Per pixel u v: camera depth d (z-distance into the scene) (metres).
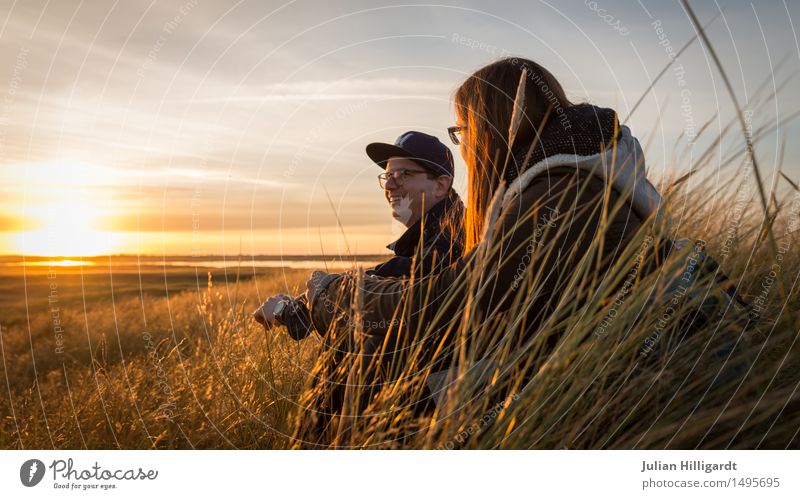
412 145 2.16
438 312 1.43
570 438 1.35
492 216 1.31
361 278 1.59
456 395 1.35
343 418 1.62
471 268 1.38
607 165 1.34
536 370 1.40
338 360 1.84
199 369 2.14
